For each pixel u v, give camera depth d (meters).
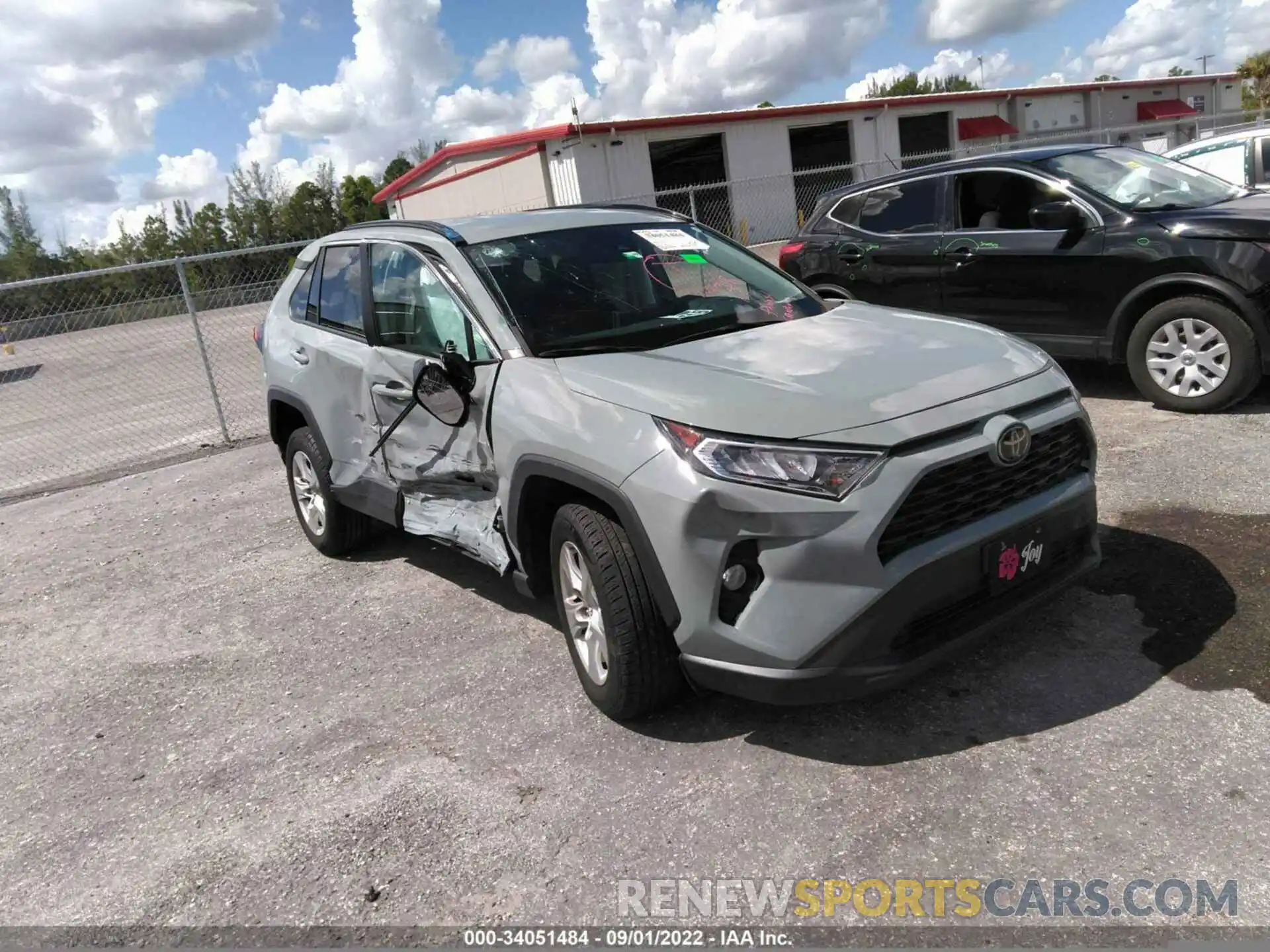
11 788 3.49
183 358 13.30
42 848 3.10
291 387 5.08
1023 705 3.10
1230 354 5.55
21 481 8.59
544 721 3.41
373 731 3.51
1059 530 3.07
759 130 28.66
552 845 2.75
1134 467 5.06
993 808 2.65
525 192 27.28
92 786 3.42
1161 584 3.74
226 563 5.62
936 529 2.80
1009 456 2.88
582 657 3.39
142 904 2.74
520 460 3.34
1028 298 6.46
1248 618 3.39
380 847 2.84
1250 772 2.64
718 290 4.10
